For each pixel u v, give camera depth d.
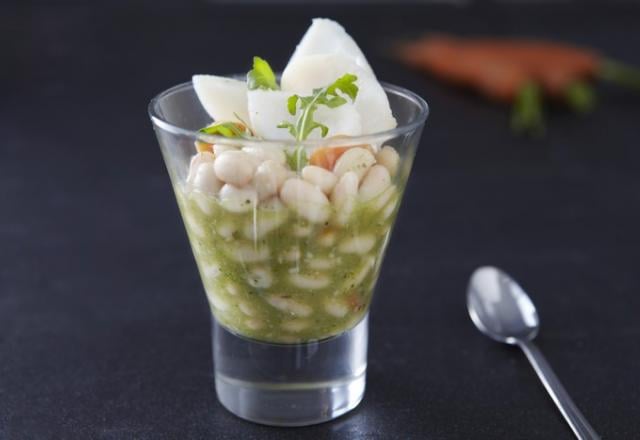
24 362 0.54
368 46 0.94
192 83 0.51
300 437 0.49
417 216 0.67
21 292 0.59
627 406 0.51
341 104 0.47
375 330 0.57
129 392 0.52
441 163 0.74
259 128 0.48
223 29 0.98
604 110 0.82
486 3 1.08
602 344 0.56
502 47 0.87
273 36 0.95
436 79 0.87
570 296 0.59
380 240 0.49
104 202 0.68
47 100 0.82
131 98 0.82
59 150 0.74
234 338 0.50
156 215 0.67
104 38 0.95
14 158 0.73
